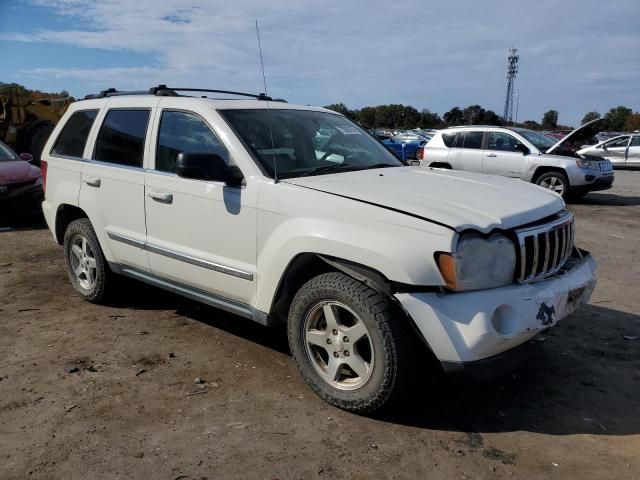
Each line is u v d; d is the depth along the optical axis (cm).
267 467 290
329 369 344
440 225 300
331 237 326
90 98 545
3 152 982
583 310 529
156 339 450
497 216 319
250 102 441
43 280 608
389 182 372
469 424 332
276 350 431
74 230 523
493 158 1334
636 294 583
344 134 466
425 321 298
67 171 523
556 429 329
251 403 352
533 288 318
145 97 471
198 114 415
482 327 293
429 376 381
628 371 403
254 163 379
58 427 324
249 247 374
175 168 410
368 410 329
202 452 302
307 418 335
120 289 522
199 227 404
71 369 394
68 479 280
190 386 373
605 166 1291
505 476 285
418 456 301
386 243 308
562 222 350
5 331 464
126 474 284
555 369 405
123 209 464
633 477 285
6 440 311
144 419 333
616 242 855
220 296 406
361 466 292
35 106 1562
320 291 335
